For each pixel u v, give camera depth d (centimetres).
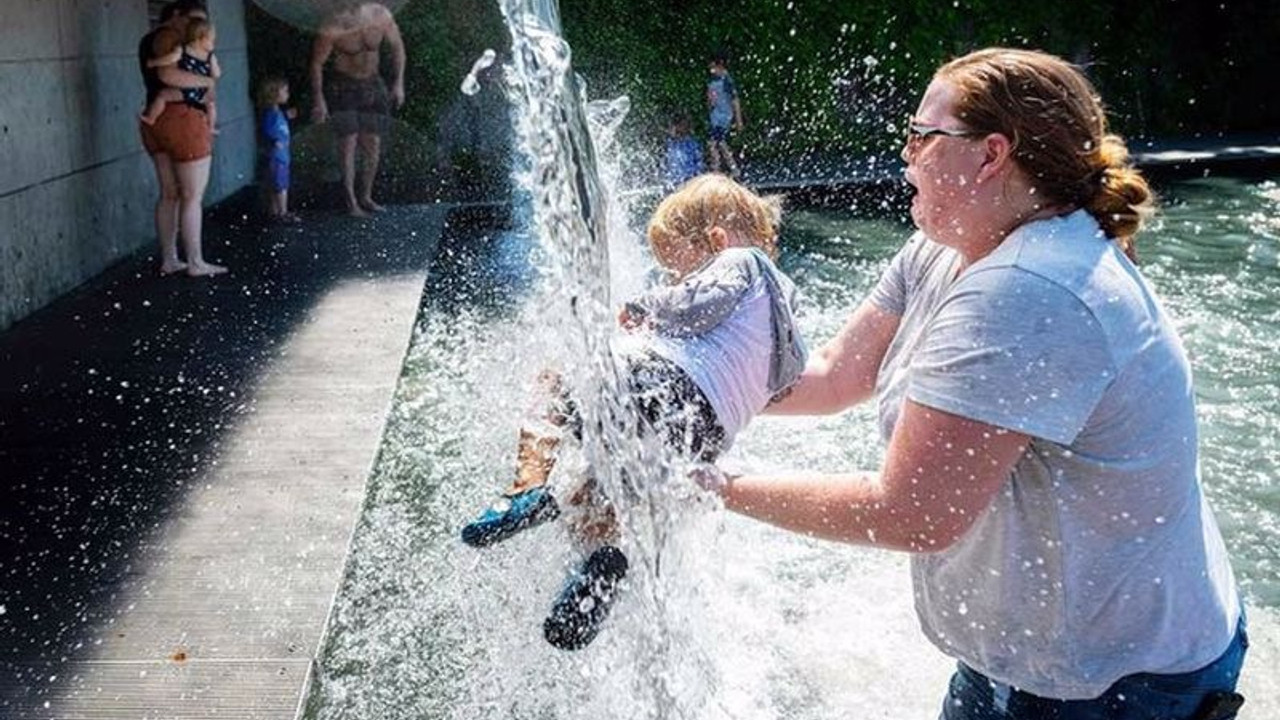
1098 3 1631
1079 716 169
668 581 232
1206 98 1677
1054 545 161
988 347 154
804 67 1536
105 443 472
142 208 995
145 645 304
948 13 1573
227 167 1318
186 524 386
